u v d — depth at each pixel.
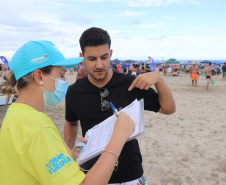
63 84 1.05
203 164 3.73
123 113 1.05
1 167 0.86
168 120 6.30
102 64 1.41
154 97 1.60
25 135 0.81
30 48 0.94
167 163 3.78
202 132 5.27
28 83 0.96
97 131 1.31
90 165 1.56
